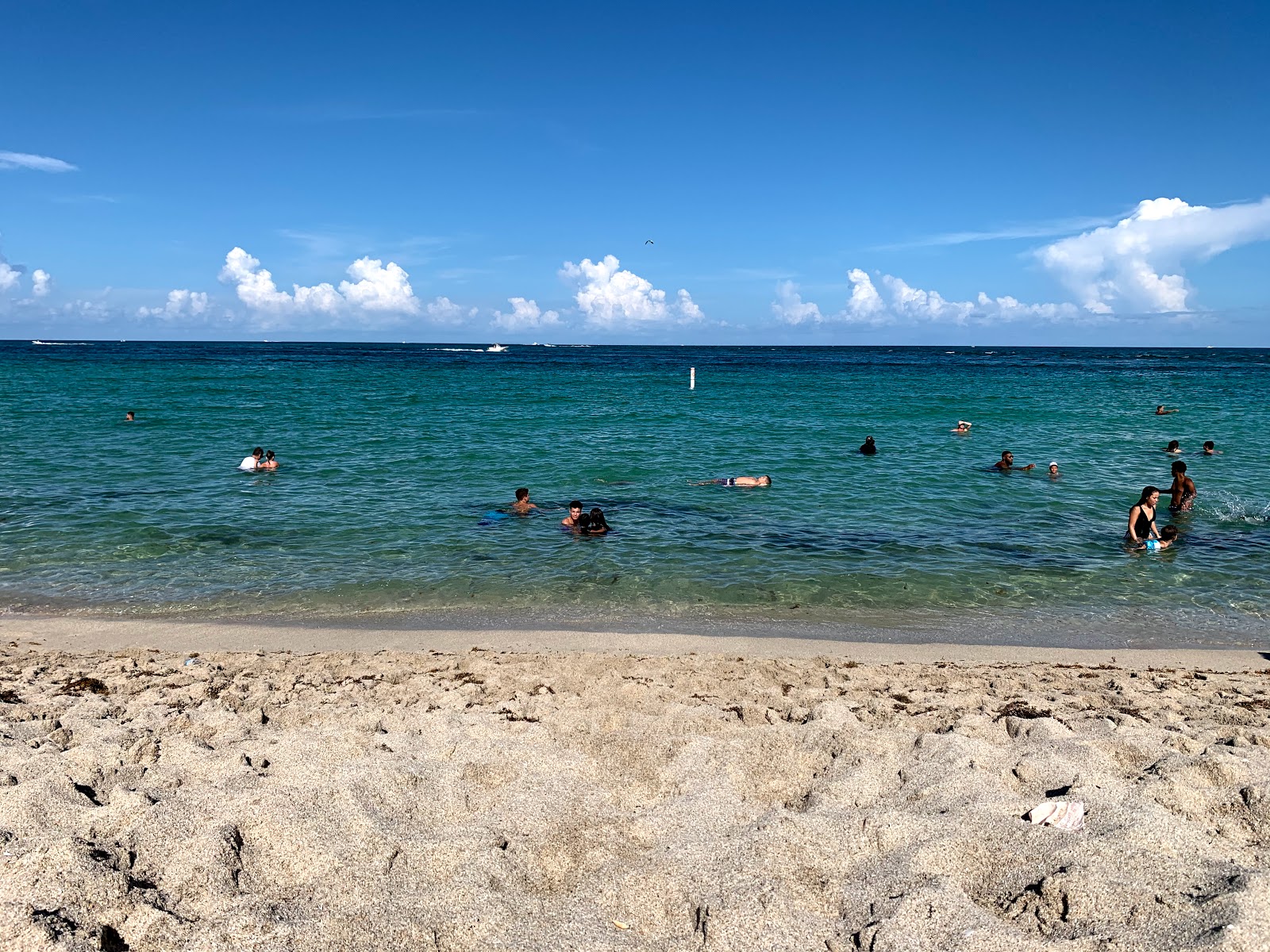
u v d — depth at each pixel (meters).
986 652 8.61
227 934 3.19
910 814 4.06
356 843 3.84
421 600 10.34
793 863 3.73
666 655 8.35
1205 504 15.77
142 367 63.56
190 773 4.70
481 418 30.53
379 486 17.23
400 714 5.88
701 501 15.98
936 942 3.09
